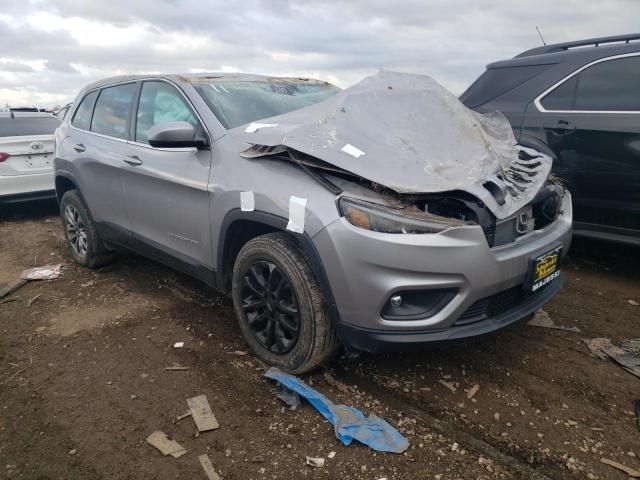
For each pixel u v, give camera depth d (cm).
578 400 276
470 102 510
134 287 450
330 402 268
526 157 342
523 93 473
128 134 409
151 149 375
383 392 283
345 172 262
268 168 289
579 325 362
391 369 305
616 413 265
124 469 233
